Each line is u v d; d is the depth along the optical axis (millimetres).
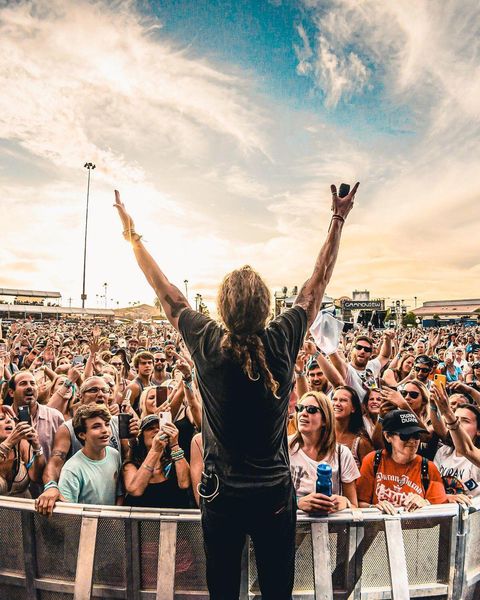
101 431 2658
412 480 2582
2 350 8258
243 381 1308
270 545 1427
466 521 1877
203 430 1482
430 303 123375
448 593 1847
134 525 1806
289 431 3770
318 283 1625
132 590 1796
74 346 11930
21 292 99688
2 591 1939
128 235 1788
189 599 1779
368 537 1822
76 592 1803
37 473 2857
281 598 1490
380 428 3410
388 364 7008
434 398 3014
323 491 1812
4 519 1934
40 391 5180
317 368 4852
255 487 1352
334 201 1751
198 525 1794
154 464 2604
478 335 21469
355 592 1802
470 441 2959
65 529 1864
